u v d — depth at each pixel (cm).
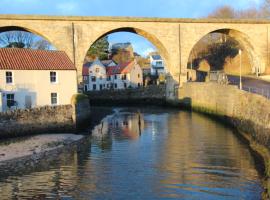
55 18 5084
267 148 2492
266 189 1731
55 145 2911
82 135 3453
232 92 3991
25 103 3772
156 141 3036
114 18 5334
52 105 3766
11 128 3297
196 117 4675
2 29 5116
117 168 2202
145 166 2233
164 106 6656
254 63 6375
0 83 3641
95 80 9488
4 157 2512
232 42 8081
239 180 1903
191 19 5700
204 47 8956
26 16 4972
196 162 2297
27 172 2152
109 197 1719
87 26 5244
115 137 3297
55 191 1820
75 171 2156
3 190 1847
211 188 1798
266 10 8194
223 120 4291
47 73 3900
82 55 5238
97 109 6272
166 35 5656
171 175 2031
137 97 7581
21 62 3841
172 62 5744
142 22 5522
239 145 2794
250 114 3191
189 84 5622
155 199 1680
